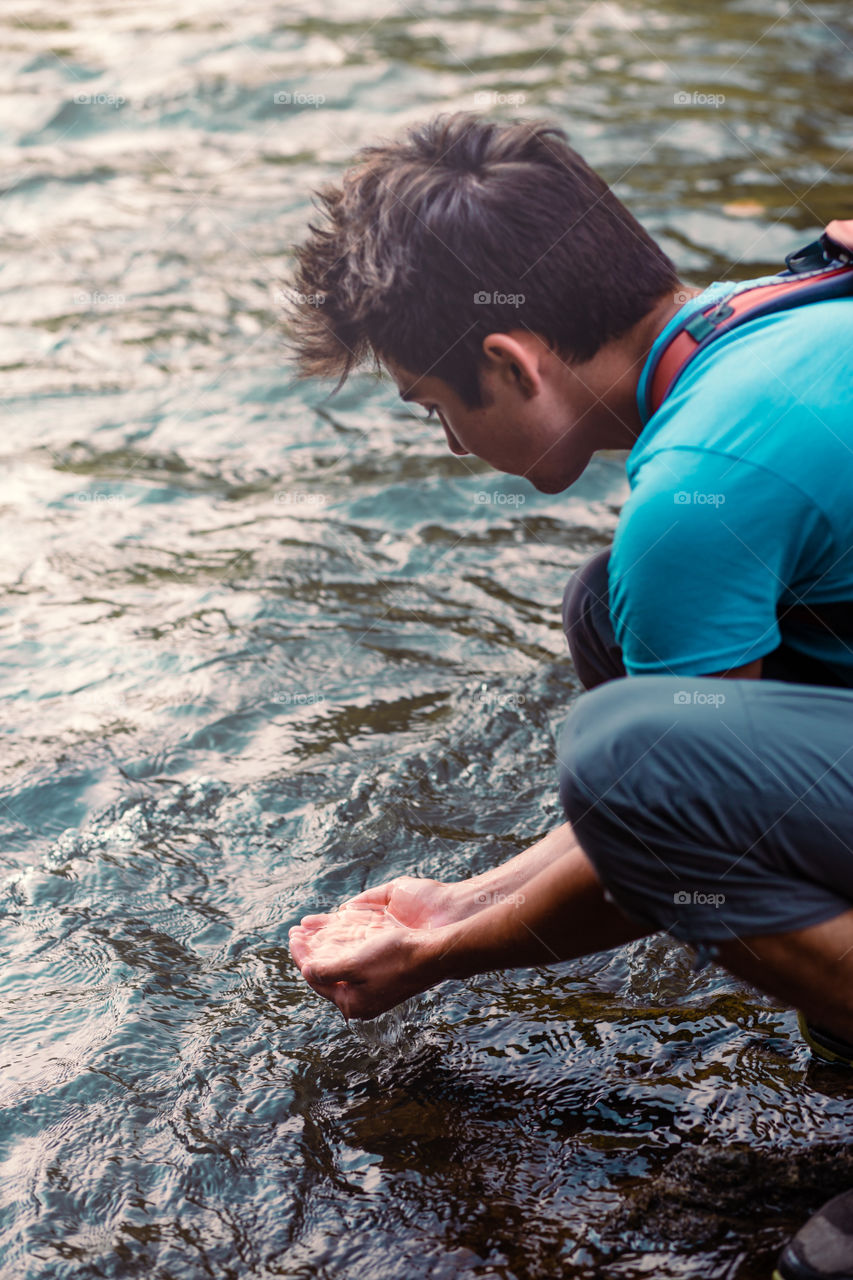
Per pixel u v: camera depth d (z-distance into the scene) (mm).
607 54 6676
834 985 1188
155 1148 1327
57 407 3424
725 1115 1344
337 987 1434
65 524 2863
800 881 1168
